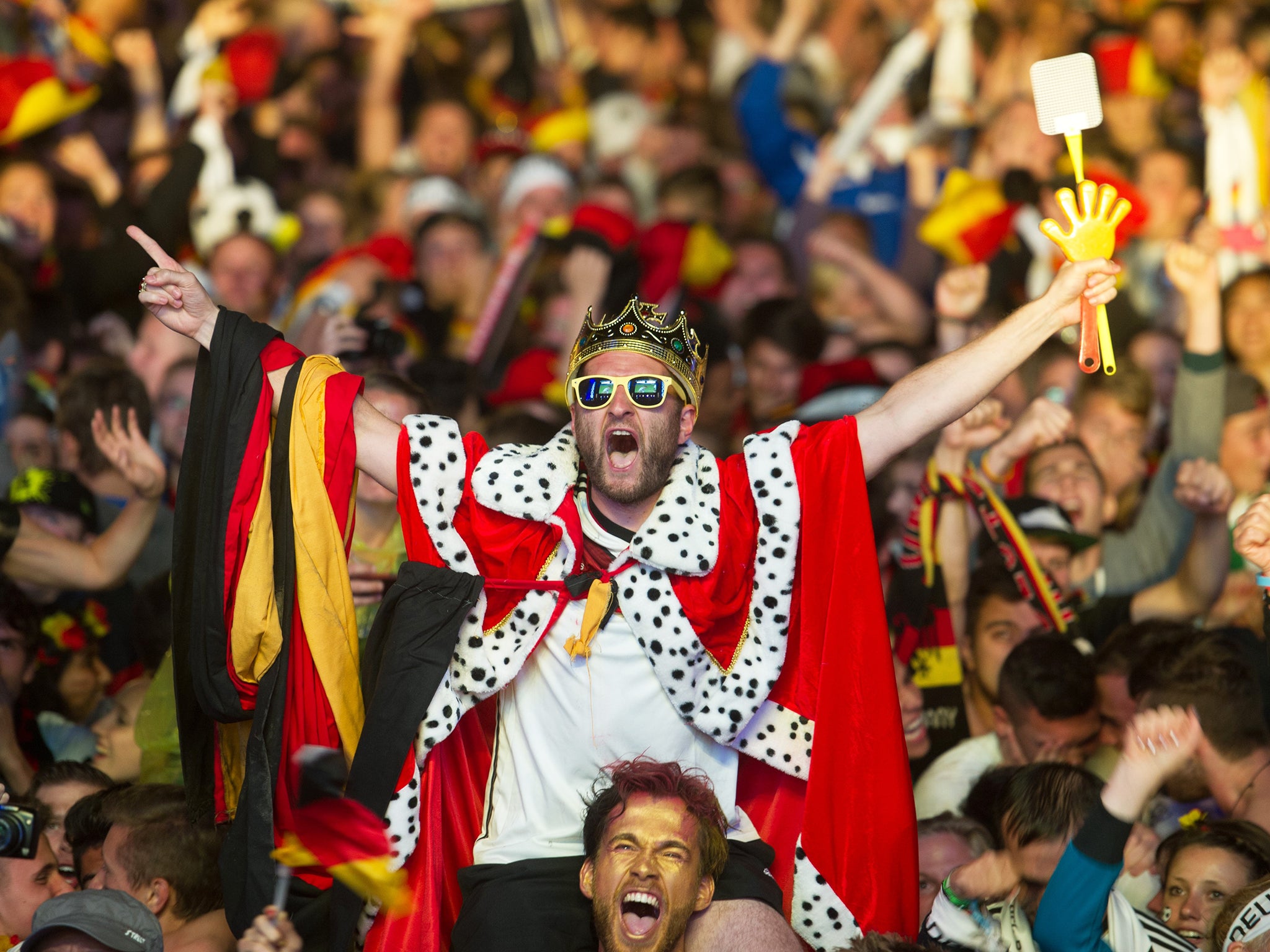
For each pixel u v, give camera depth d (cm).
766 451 1343
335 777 1051
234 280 2695
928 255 2967
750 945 1218
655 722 1313
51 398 2330
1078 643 1864
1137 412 2239
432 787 1340
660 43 3466
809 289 2850
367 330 2217
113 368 2105
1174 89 2925
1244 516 1372
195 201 2927
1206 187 2791
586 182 3216
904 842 1304
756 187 3216
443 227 2733
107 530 1895
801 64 3303
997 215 2639
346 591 1338
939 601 1873
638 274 2675
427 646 1298
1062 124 1314
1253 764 1594
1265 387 2306
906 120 3164
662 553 1288
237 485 1327
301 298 2614
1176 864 1425
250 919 1270
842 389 2352
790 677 1353
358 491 1764
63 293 2594
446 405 2228
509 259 2686
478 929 1259
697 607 1302
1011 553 1866
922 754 1802
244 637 1311
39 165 2756
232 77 3092
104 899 1173
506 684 1337
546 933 1244
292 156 3102
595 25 3531
